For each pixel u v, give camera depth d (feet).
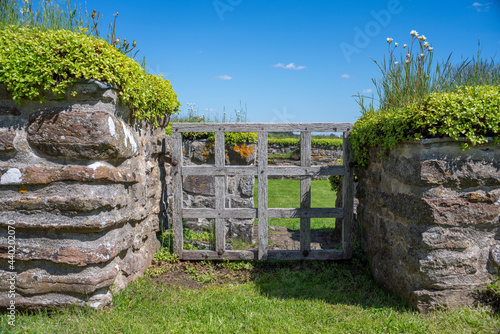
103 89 9.09
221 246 14.01
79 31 10.69
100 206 9.03
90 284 8.96
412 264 9.42
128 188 10.85
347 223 13.89
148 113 11.93
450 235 9.12
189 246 15.07
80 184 9.02
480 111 8.75
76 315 9.02
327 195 33.45
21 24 10.69
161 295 10.57
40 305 9.03
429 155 9.07
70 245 8.97
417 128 9.20
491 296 9.26
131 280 11.24
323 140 46.52
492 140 9.00
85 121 8.82
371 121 12.10
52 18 11.15
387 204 11.03
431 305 9.24
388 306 10.02
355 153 13.42
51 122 8.85
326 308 9.92
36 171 8.87
